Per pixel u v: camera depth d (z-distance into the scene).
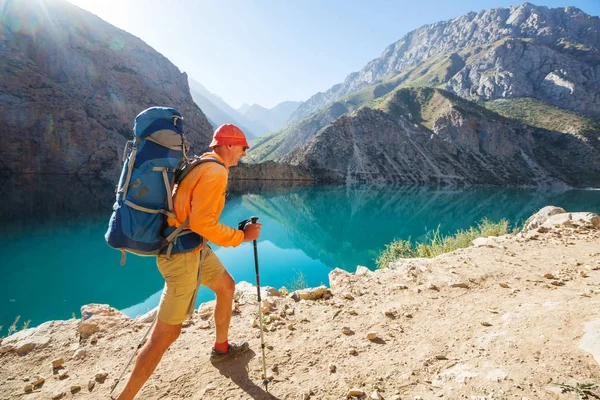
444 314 3.20
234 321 3.27
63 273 12.86
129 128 71.44
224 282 2.38
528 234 6.43
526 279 3.99
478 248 5.62
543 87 166.88
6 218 22.53
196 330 3.09
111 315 3.37
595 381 1.95
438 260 5.03
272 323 3.18
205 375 2.40
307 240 20.66
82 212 26.19
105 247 16.92
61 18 70.81
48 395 2.25
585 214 7.11
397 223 28.47
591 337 2.33
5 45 55.59
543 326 2.66
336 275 4.71
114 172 56.78
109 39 78.56
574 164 106.25
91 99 67.56
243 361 2.55
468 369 2.24
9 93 49.50
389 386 2.18
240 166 77.88
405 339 2.78
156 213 1.71
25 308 9.48
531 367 2.16
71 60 67.94
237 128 2.01
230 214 29.78
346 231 24.47
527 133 116.38
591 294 3.26
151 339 1.93
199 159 1.83
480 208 39.88
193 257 1.90
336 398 2.09
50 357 2.71
